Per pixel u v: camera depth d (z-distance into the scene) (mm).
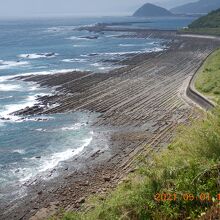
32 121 37938
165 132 33125
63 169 26578
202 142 11445
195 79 49875
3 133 34531
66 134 33844
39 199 22516
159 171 11367
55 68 71438
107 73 63938
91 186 23562
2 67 73438
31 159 28609
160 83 54500
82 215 12688
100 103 44156
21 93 50531
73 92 50344
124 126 35625
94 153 29156
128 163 26750
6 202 22516
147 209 10125
